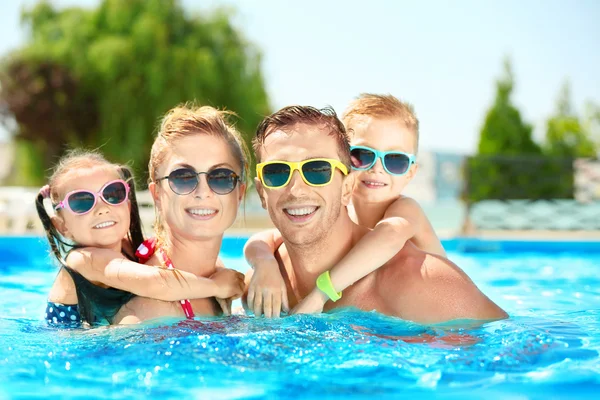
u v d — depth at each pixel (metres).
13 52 21.41
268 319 2.98
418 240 3.70
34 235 8.34
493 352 2.50
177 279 3.03
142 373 2.33
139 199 10.12
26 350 2.65
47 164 22.53
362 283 3.17
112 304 3.12
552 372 2.29
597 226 12.14
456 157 13.39
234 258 7.14
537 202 12.73
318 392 2.12
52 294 3.37
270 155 2.93
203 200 3.00
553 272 6.38
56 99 20.89
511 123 21.42
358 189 3.90
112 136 19.75
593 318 3.43
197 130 3.09
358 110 3.95
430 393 2.10
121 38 19.98
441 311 2.94
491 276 6.04
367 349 2.54
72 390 2.18
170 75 19.64
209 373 2.31
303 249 3.04
